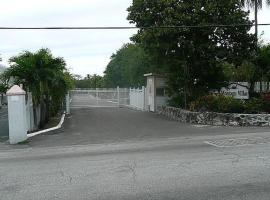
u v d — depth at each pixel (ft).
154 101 94.79
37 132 57.62
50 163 35.29
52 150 43.60
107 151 41.04
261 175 27.91
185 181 26.84
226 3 72.64
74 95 136.87
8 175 30.89
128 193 24.40
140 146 43.86
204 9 71.36
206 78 79.77
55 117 83.56
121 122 72.79
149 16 74.49
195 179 27.27
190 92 78.48
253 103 64.59
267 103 63.72
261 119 60.54
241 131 54.39
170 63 78.89
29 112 60.18
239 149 39.06
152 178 27.96
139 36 75.92
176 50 75.51
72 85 95.81
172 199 22.89
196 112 67.62
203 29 71.56
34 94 61.11
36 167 33.68
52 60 63.87
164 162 33.55
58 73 64.54
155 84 94.63
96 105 126.82
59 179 28.73
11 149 45.83
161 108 87.92
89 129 63.16
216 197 22.99
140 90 105.40
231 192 23.90
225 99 66.39
